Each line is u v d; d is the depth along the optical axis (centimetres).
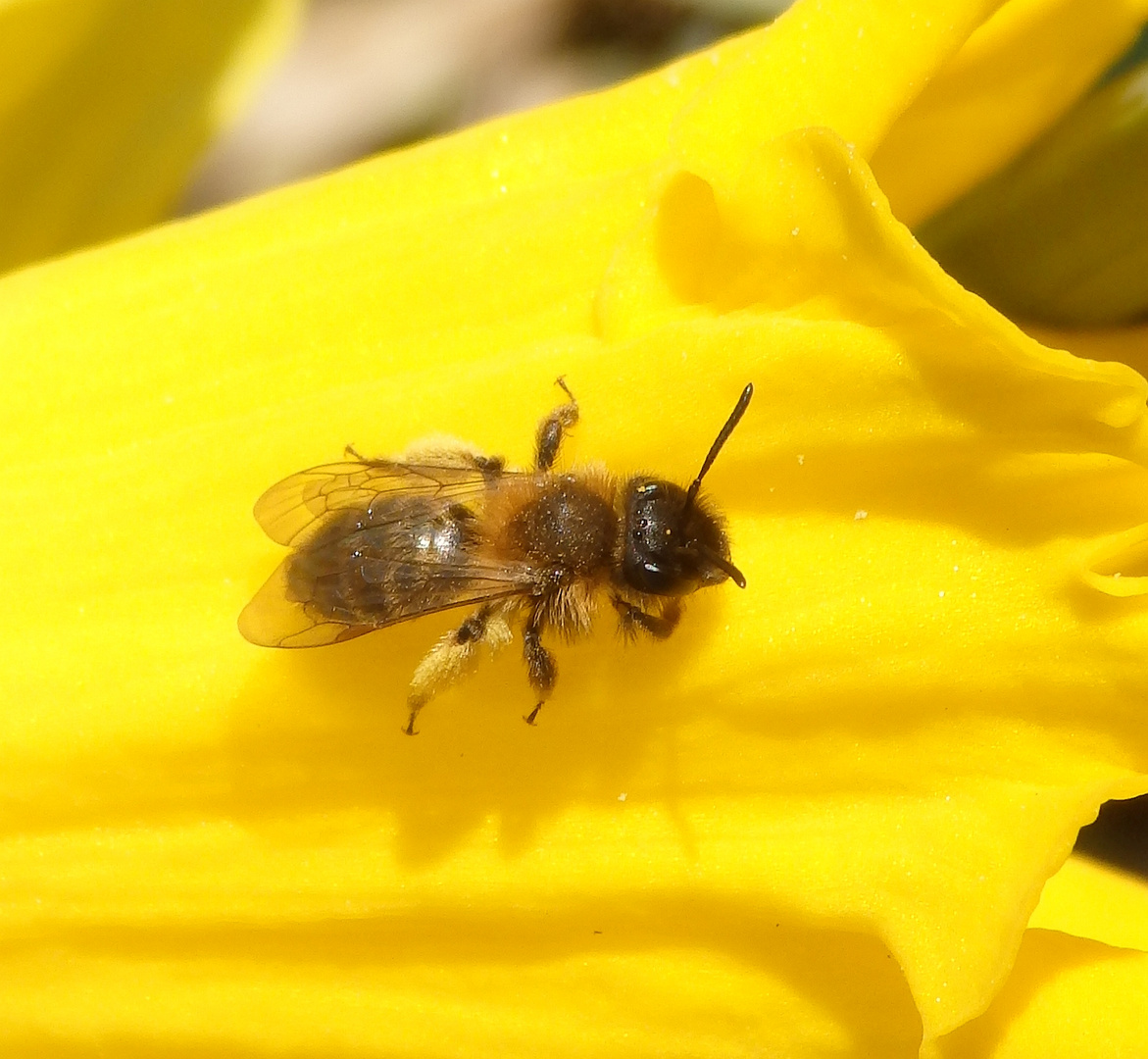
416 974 10
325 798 10
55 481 10
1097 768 9
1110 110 10
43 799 10
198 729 10
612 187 10
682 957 10
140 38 11
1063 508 9
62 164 11
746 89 9
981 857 9
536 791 10
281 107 14
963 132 10
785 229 9
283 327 10
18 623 10
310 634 10
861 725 9
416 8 14
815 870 9
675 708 9
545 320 10
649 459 9
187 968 10
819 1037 9
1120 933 10
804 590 9
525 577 10
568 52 14
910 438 9
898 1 9
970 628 9
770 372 9
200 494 10
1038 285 10
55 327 10
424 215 10
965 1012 9
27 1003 10
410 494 10
